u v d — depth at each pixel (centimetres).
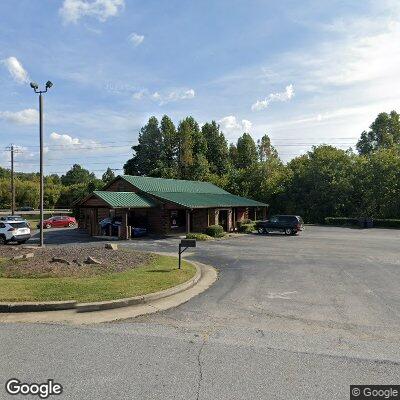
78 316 843
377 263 1647
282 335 719
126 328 760
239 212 4206
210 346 656
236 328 763
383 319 825
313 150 5759
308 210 5278
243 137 7738
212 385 505
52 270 1239
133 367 562
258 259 1786
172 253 2017
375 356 614
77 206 3134
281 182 5597
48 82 2152
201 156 7119
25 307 876
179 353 620
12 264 1345
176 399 467
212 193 4209
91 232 3147
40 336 705
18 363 575
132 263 1434
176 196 3450
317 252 2052
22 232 2539
